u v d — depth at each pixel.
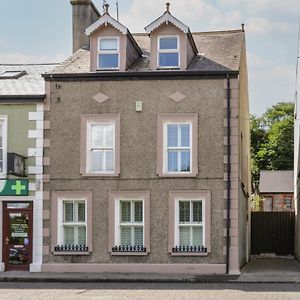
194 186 24.66
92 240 24.89
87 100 25.36
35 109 25.56
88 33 25.61
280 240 38.91
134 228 24.94
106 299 17.67
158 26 25.34
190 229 24.67
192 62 26.00
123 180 24.95
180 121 24.89
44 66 29.00
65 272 24.80
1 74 28.11
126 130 25.09
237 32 28.72
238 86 25.03
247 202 33.91
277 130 73.06
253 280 22.31
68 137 25.33
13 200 25.36
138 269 24.58
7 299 17.78
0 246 25.31
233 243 24.36
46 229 25.16
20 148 25.50
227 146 24.64
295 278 22.83
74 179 25.17
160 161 24.81
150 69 25.39
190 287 20.80
